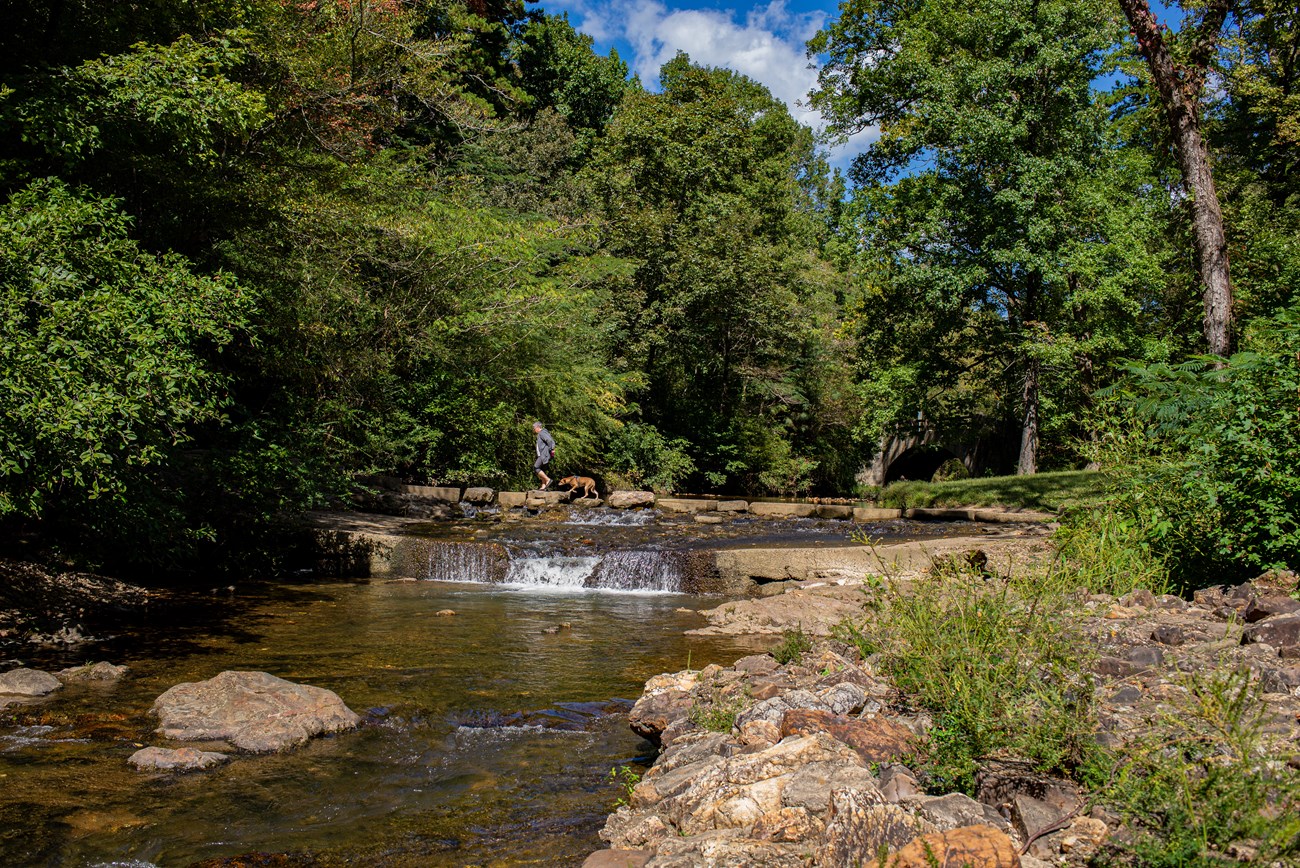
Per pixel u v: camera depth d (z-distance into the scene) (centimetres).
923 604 495
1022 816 300
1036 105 2311
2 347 595
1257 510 617
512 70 3631
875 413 2686
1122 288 2127
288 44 1469
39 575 862
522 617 934
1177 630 495
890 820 282
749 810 320
